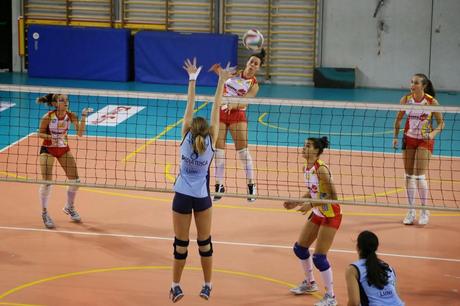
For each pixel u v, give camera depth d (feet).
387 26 112.06
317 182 40.91
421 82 53.06
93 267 45.78
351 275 33.71
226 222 54.44
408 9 111.14
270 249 49.39
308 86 114.42
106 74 113.80
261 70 115.44
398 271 46.03
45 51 114.42
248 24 114.01
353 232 52.95
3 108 94.22
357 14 112.27
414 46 112.06
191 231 52.39
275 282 44.19
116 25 117.50
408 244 50.80
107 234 51.67
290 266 46.62
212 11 114.32
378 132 85.87
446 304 41.45
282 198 44.14
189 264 46.57
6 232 51.65
